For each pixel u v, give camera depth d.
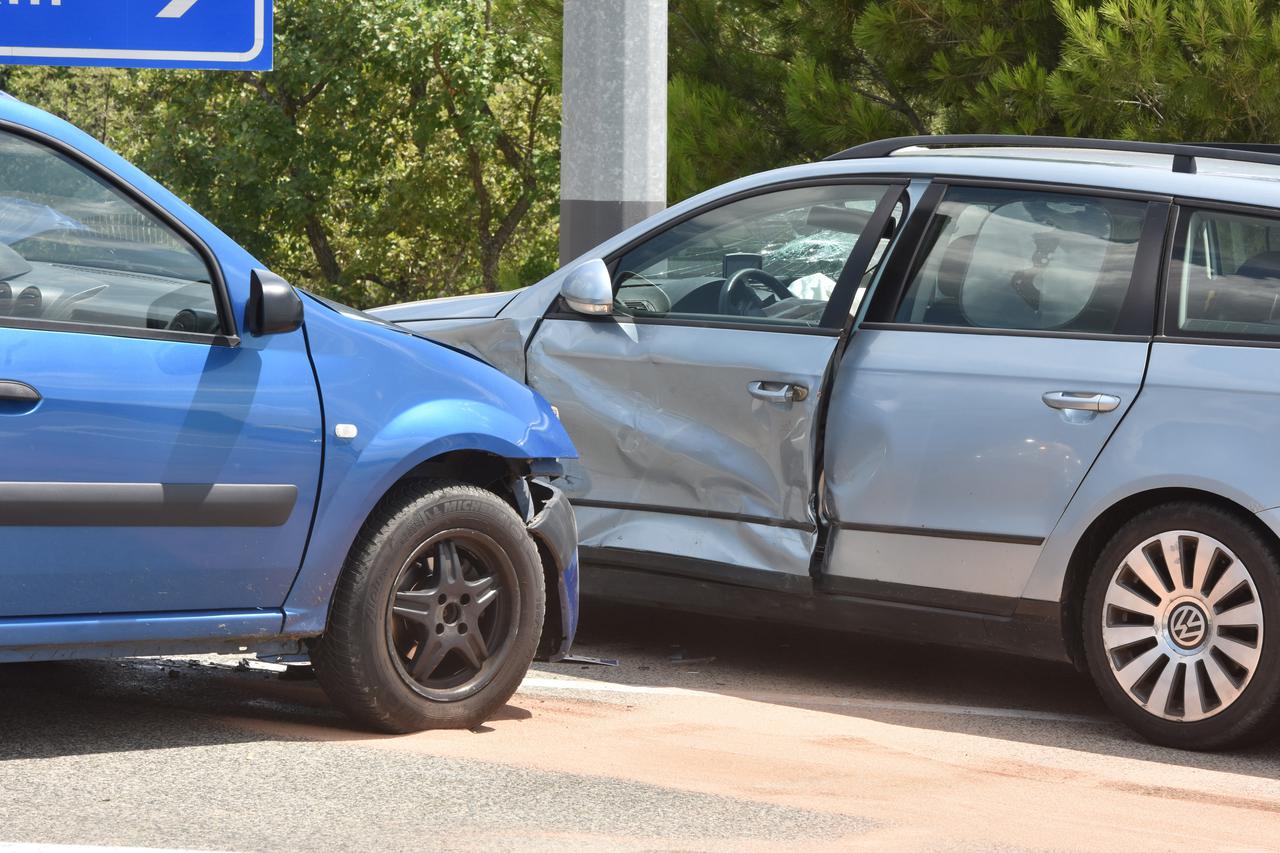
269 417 6.57
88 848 5.18
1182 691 7.56
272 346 6.67
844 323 8.41
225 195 44.41
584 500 9.09
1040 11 15.67
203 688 7.75
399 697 6.91
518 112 46.66
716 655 9.38
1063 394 7.80
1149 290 7.81
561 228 13.12
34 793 5.80
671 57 18.61
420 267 49.84
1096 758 7.34
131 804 5.74
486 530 7.14
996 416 7.94
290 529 6.65
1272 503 7.22
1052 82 14.55
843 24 17.27
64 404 6.07
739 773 6.62
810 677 8.93
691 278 9.05
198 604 6.49
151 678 7.88
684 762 6.75
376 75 43.41
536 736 7.07
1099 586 7.73
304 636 6.75
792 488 8.41
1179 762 7.35
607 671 8.75
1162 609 7.55
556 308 9.37
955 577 8.02
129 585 6.29
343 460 6.77
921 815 6.12
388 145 45.69
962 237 8.35
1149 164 8.35
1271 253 7.60
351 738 6.88
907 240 8.46
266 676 8.10
